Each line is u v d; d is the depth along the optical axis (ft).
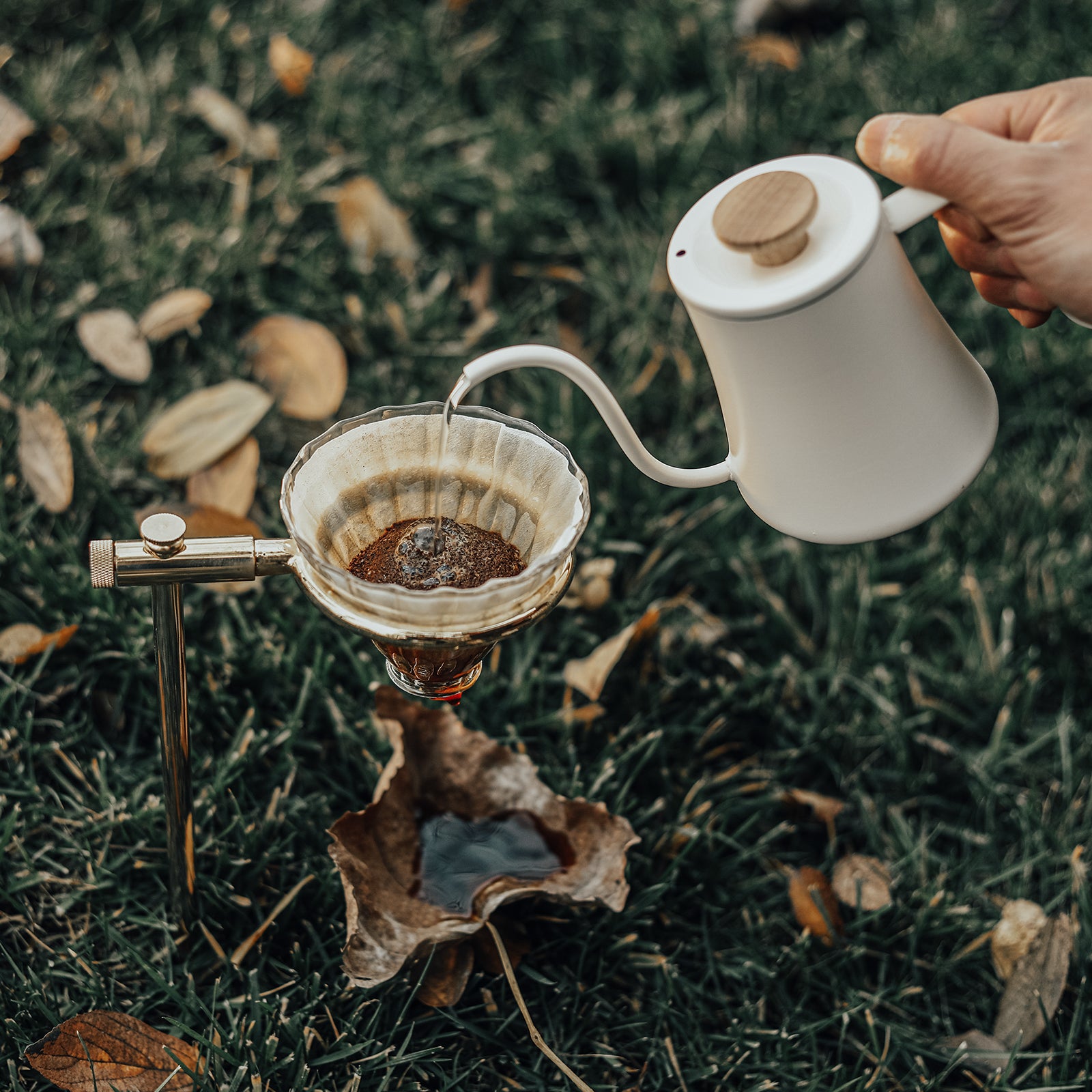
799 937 3.74
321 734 3.95
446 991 3.53
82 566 4.02
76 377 4.35
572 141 5.08
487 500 3.24
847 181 3.10
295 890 3.65
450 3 5.43
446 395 4.46
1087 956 3.71
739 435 3.22
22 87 4.87
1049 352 4.56
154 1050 3.43
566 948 3.68
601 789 3.84
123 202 4.68
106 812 3.74
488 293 4.70
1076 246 3.15
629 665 4.05
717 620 4.16
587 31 5.50
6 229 4.46
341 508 3.21
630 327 4.64
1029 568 4.24
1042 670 4.17
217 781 3.76
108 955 3.65
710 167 5.10
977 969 3.75
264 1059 3.46
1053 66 5.32
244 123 4.88
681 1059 3.60
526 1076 3.54
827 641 4.19
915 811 4.00
